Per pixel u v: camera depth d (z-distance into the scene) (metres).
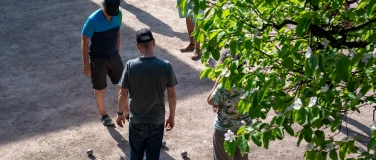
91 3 13.46
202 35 4.31
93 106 8.78
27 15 12.70
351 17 4.23
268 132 4.02
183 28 12.00
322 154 4.07
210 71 4.47
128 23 12.20
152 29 11.91
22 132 8.04
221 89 5.86
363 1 3.55
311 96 4.04
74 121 8.34
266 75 4.31
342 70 3.44
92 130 8.08
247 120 6.02
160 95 6.12
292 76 4.35
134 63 6.06
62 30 11.86
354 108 4.02
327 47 3.86
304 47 4.34
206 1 4.19
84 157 7.44
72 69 10.07
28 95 9.14
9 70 10.04
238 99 5.82
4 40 11.34
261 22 4.38
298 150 7.54
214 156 6.27
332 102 4.03
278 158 7.37
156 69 6.02
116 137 7.89
